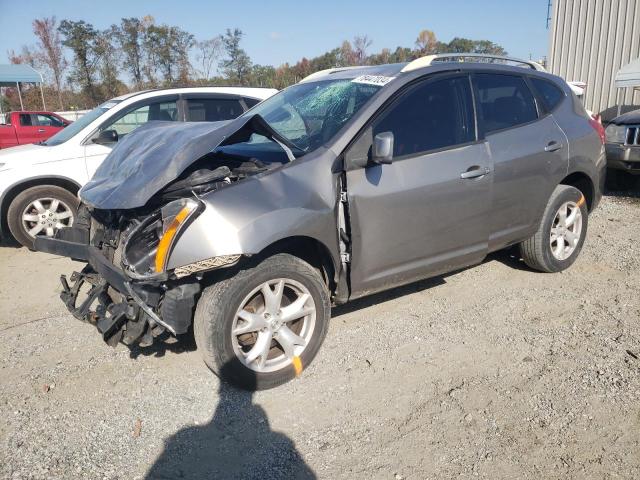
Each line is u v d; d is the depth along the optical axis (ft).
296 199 10.76
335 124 12.19
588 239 20.17
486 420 9.94
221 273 10.48
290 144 11.84
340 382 11.26
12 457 9.23
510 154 13.94
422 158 12.40
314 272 11.30
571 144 15.57
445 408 10.32
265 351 10.84
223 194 10.19
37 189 20.89
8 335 13.75
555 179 15.29
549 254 16.05
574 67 47.73
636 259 17.71
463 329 13.39
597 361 11.71
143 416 10.34
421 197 12.30
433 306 14.70
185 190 10.77
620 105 45.83
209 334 10.26
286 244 11.04
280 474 8.80
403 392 10.86
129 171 11.60
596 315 13.89
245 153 12.46
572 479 8.50
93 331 13.84
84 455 9.29
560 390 10.73
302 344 11.39
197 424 10.09
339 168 11.35
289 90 15.28
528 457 8.98
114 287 10.55
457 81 13.48
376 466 8.91
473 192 13.21
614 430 9.54
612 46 45.47
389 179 11.84
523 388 10.86
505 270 17.10
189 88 23.67
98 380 11.56
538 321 13.71
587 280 16.17
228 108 24.11
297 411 10.38
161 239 9.66
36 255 20.70
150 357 12.41
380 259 12.08
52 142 22.15
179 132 12.25
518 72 15.10
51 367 12.12
